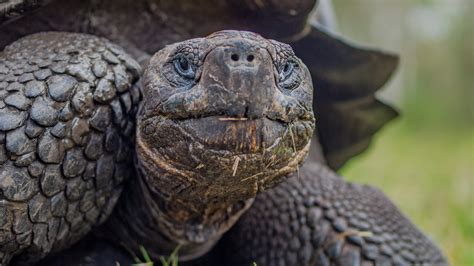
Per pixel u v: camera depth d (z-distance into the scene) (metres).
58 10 1.06
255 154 0.84
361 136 1.37
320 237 1.09
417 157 3.84
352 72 1.21
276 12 1.08
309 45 1.16
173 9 1.10
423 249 1.12
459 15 8.31
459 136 5.80
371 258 1.08
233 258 1.14
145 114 0.89
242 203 1.01
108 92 0.94
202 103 0.83
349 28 7.68
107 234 1.05
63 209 0.94
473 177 2.74
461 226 1.66
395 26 7.78
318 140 1.33
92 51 0.96
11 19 0.99
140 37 1.10
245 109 0.82
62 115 0.91
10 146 0.89
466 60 8.12
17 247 0.93
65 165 0.92
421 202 2.01
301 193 1.12
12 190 0.90
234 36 0.84
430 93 7.98
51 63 0.94
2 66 0.94
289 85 0.87
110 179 0.97
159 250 1.05
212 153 0.84
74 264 1.01
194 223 1.01
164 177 0.90
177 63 0.87
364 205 1.12
